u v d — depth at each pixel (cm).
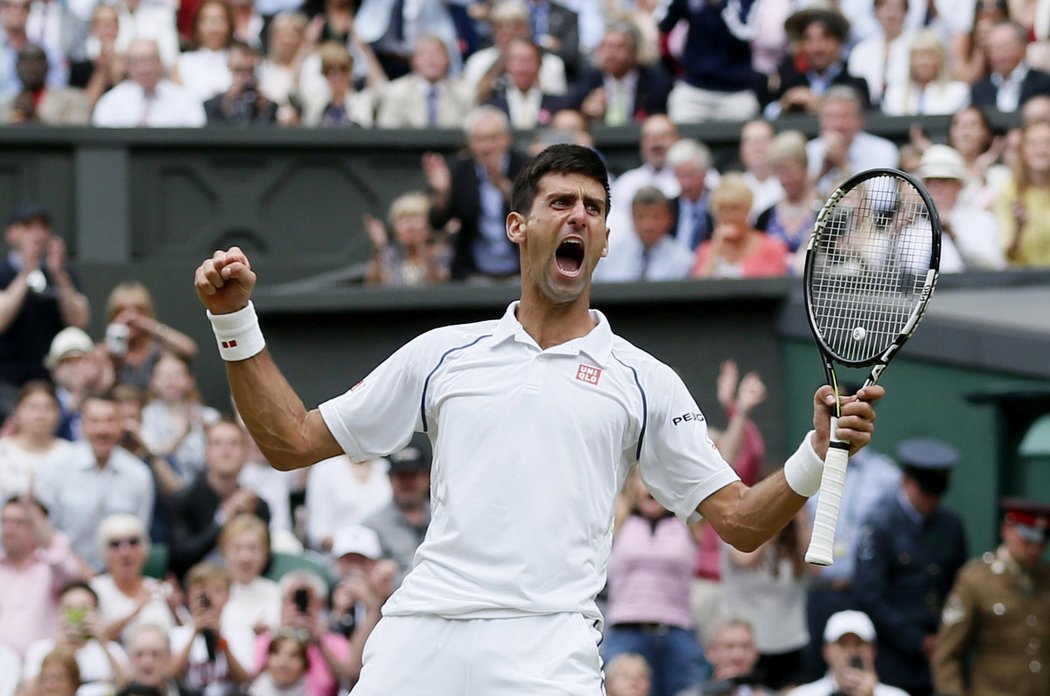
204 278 1184
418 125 3406
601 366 1189
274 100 3425
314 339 2939
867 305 1368
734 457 2595
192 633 2227
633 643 2317
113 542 2303
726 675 2245
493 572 1152
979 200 3128
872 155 3159
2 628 2297
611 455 1181
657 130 3130
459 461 1173
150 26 3503
